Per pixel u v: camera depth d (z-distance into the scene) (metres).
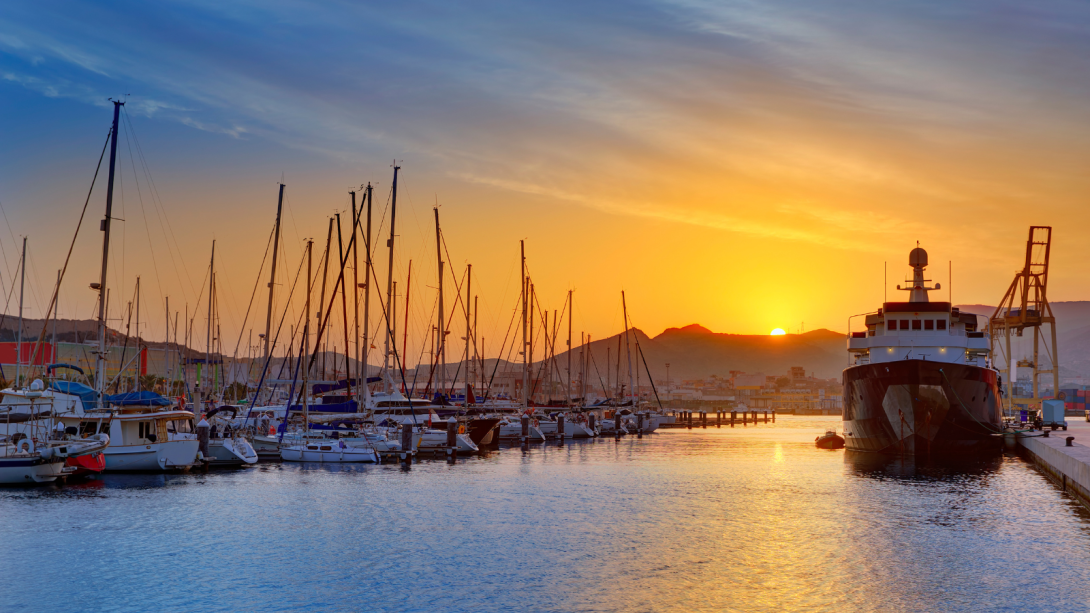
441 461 72.81
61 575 30.97
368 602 28.06
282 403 86.44
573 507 46.50
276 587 29.66
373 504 46.69
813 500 49.34
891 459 71.00
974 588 29.61
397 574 31.47
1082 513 44.06
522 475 62.31
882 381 67.81
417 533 38.78
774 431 156.62
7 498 46.69
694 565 32.91
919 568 32.31
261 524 40.34
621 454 84.94
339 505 46.16
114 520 40.78
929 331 72.00
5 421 52.94
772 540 37.50
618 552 35.16
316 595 28.78
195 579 30.61
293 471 61.47
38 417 52.62
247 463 63.84
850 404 75.69
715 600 28.30
